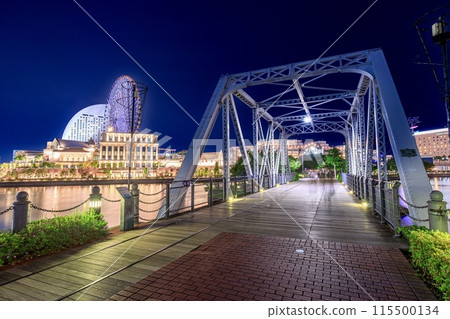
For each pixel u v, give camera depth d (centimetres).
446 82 461
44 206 3381
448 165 9419
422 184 616
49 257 409
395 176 4344
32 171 8844
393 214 546
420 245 346
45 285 312
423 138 11275
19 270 356
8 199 4247
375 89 910
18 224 449
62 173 9162
